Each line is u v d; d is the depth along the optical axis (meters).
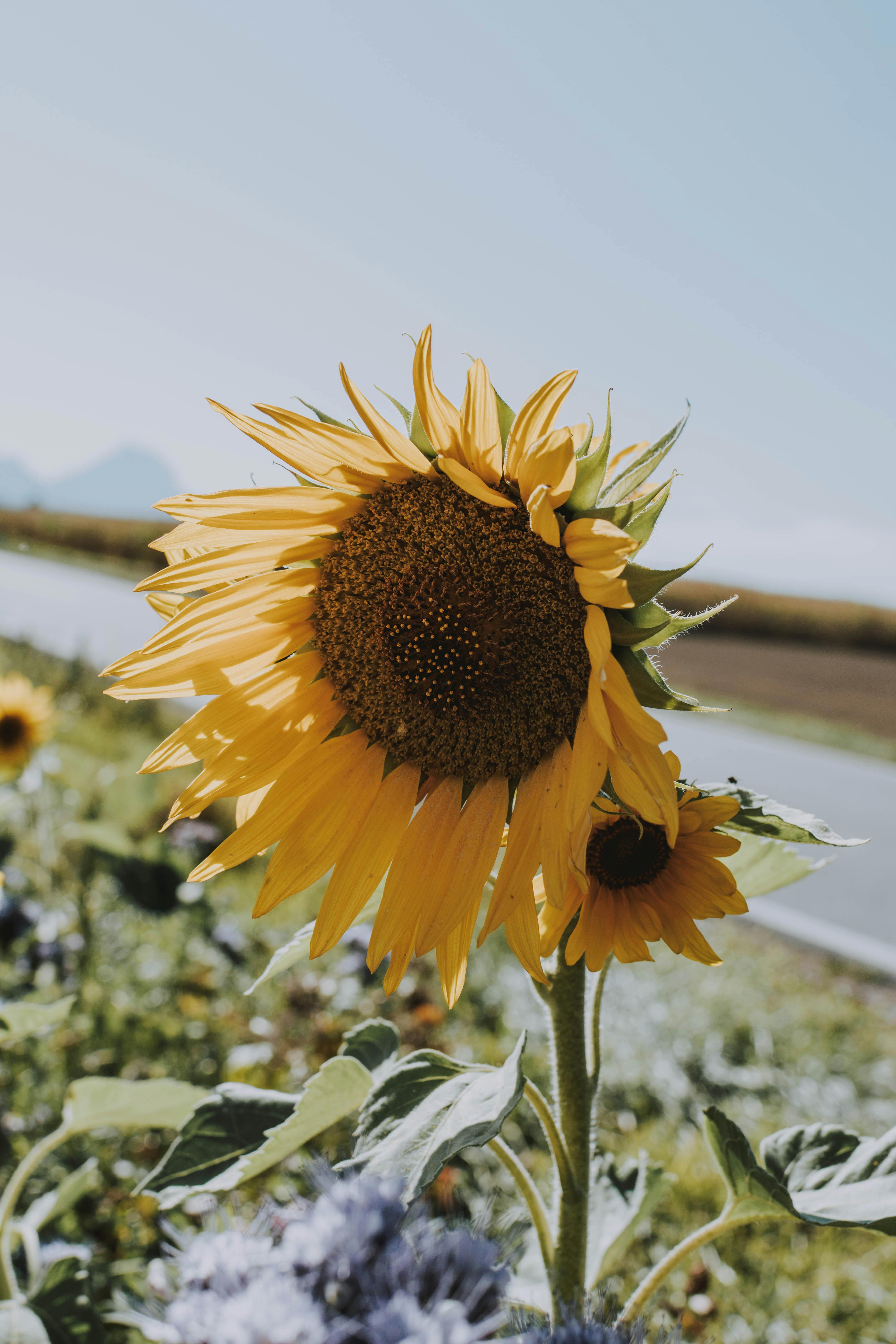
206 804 2.01
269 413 1.72
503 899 1.76
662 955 6.77
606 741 1.55
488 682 1.92
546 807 1.79
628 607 1.49
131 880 4.97
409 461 1.83
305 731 2.05
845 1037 6.03
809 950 7.88
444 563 1.94
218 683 2.04
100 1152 3.47
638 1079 4.90
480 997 5.39
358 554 1.99
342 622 2.03
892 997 7.04
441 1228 1.23
